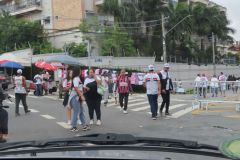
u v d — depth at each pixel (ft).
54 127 45.01
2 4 215.51
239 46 123.13
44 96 92.89
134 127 44.93
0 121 34.04
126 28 186.70
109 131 42.09
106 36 169.68
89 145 8.27
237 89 67.31
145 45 191.52
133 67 149.79
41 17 191.11
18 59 122.93
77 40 170.71
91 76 45.96
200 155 7.70
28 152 7.77
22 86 56.49
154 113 51.24
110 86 90.33
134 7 187.93
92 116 46.91
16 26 180.04
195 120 50.49
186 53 209.26
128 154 7.53
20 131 42.50
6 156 7.50
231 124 46.96
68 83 45.42
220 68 211.00
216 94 70.23
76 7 184.03
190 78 184.24
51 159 7.28
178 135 39.58
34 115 55.77
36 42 178.19
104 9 184.85
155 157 7.34
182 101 81.61
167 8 193.47
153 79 51.21
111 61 145.89
